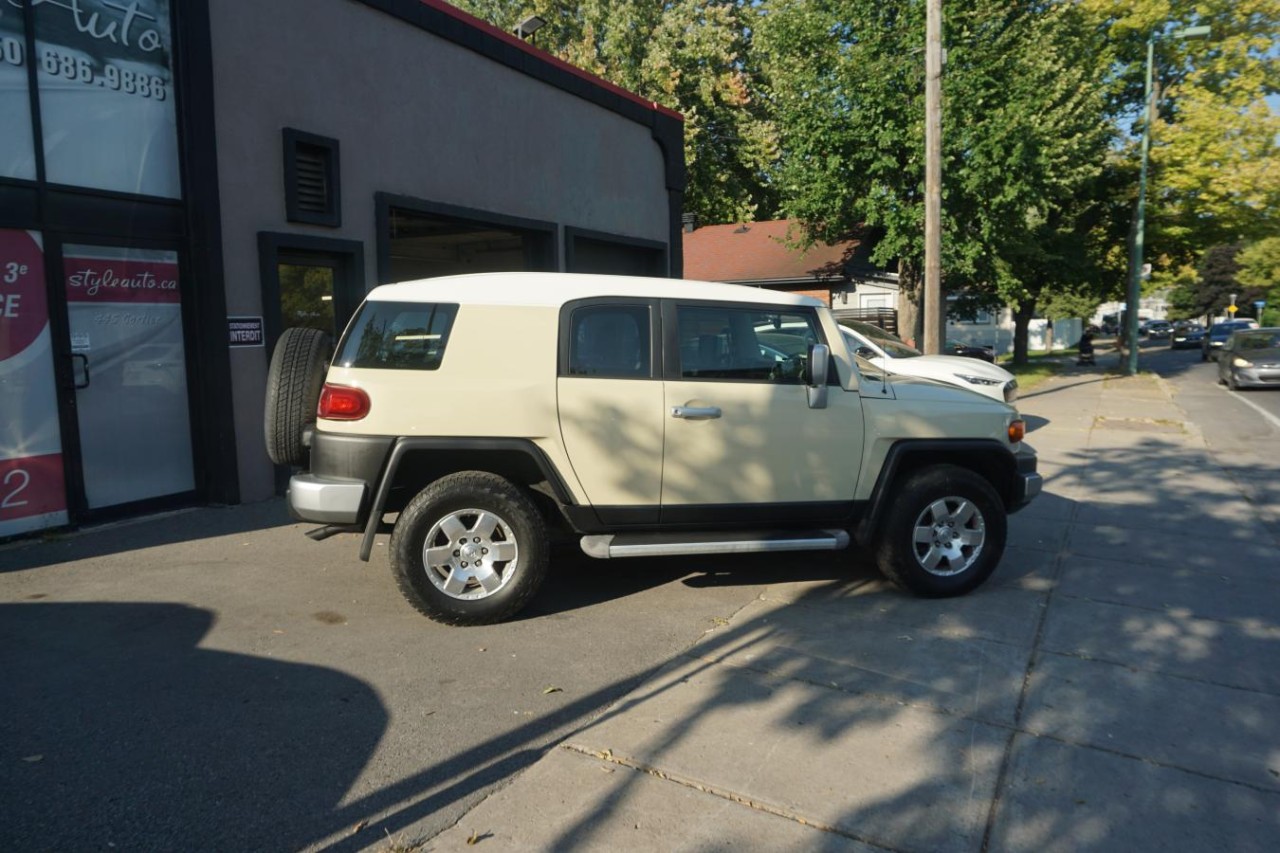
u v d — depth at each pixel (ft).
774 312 17.56
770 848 9.69
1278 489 30.25
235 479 25.12
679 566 20.38
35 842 9.53
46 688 13.39
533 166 36.81
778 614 17.12
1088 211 101.50
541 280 16.60
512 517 15.92
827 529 18.02
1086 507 27.35
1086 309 207.62
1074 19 81.25
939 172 42.86
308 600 17.51
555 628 16.24
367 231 29.07
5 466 20.67
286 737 11.98
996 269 72.59
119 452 23.08
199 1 23.50
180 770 11.09
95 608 16.89
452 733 12.19
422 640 15.53
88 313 22.15
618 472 16.43
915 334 72.59
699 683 13.91
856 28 64.64
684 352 16.85
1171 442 40.91
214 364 24.54
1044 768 11.44
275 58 25.71
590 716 12.78
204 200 24.00
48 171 21.11
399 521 15.64
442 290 16.15
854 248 85.05
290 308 27.35
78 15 21.57
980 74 59.72
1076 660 14.99
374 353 15.71
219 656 14.69
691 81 96.73
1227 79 89.76
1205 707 13.25
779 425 17.15
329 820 10.09
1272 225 89.86
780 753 11.71
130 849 9.47
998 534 18.26
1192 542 23.03
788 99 67.72
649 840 9.80
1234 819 10.36
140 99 23.16
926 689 13.75
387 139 29.66
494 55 33.99
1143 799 10.76
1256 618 17.17
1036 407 55.72
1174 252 104.47
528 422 15.94
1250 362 69.62
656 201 46.24
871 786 10.94
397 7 29.55
